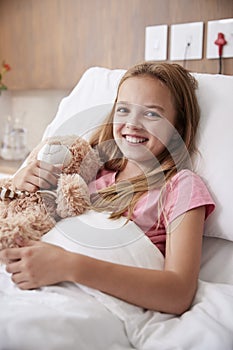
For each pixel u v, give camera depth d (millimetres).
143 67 939
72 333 611
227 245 917
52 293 690
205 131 940
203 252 925
